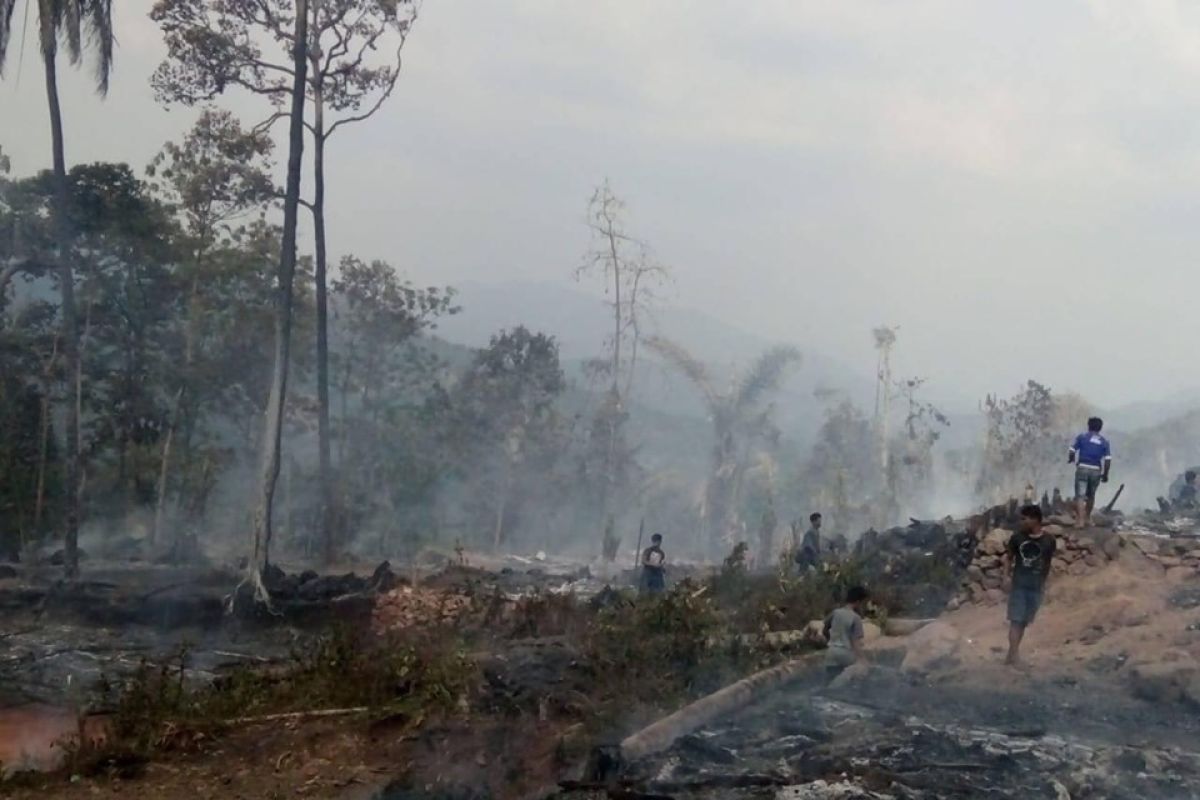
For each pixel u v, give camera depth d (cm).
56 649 2016
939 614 1856
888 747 1115
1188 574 1745
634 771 1080
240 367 5206
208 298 4994
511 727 1212
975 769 1049
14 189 4562
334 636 1490
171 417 4888
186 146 4822
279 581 2669
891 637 1659
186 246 4819
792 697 1338
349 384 5956
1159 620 1541
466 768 1124
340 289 5831
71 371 3064
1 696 1634
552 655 1462
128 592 2495
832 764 1060
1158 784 1005
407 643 1505
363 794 1082
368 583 2616
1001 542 1872
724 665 1393
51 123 3144
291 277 2981
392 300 5847
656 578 2259
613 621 1511
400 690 1359
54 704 1602
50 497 4172
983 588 1855
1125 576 1714
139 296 4888
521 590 2511
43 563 3522
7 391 4366
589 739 1137
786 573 2103
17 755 1329
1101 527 1916
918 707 1282
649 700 1291
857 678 1381
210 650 2083
